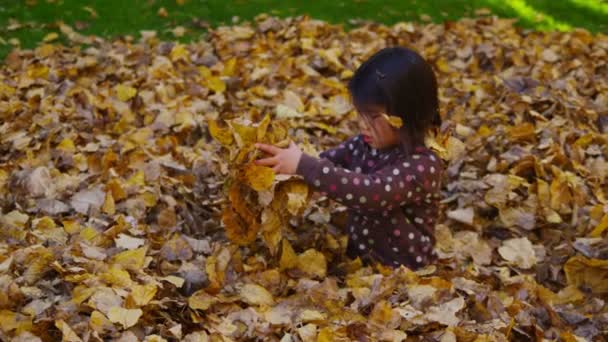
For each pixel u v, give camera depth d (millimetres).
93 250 2348
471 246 2826
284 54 4680
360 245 2557
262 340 2055
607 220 2832
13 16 5039
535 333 2199
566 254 2807
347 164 2627
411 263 2500
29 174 2906
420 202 2484
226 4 5477
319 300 2219
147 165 3143
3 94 3965
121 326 1985
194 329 2111
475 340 2070
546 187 3137
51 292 2133
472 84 4305
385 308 2123
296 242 2686
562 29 5477
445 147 2578
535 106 3957
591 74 4582
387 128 2395
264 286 2373
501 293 2426
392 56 2385
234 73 4352
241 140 2223
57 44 4742
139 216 2801
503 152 3520
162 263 2436
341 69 4477
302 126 3709
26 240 2465
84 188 2941
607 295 2588
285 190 2275
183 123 3631
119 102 3863
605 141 3600
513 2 5902
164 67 4297
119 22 5121
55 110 3738
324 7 5578
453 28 5219
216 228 2803
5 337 1896
